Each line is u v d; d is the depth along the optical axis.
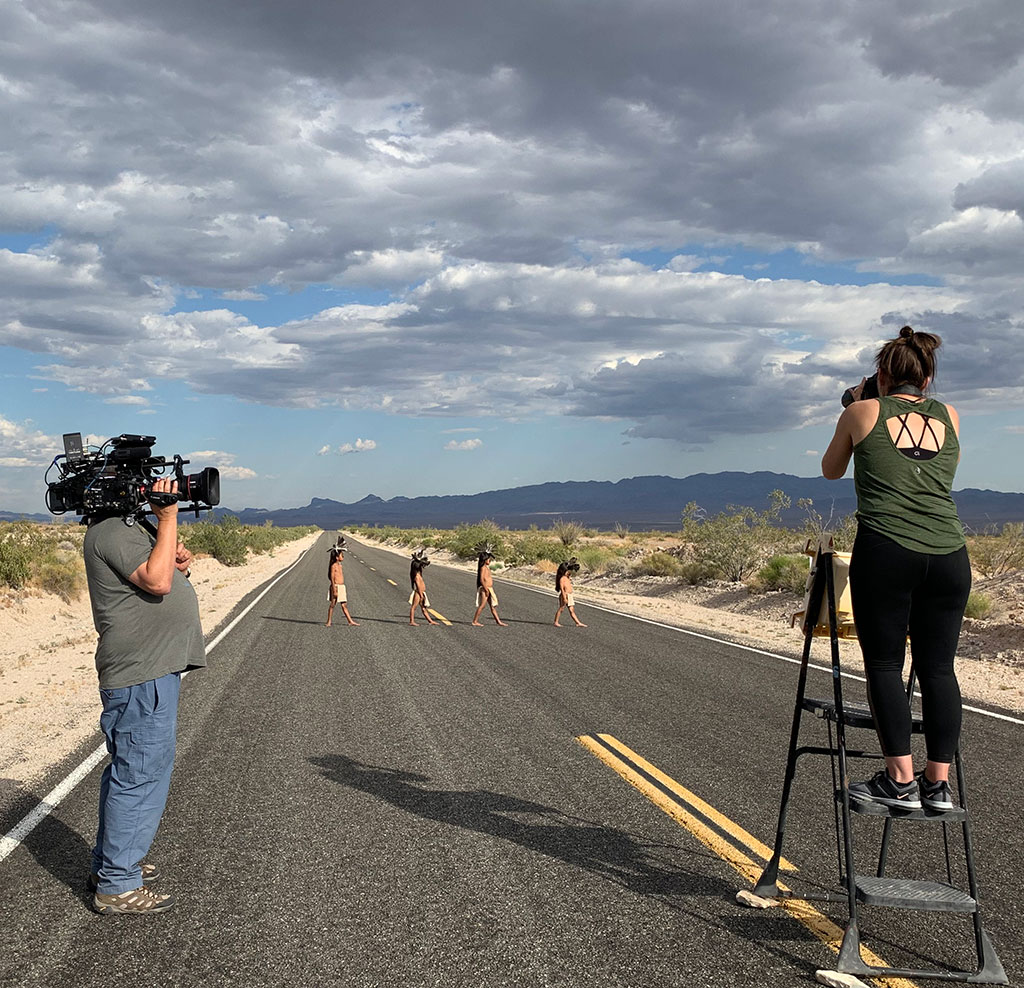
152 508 3.80
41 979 3.15
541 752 6.51
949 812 3.24
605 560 31.55
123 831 3.72
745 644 12.81
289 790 5.56
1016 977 3.14
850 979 3.07
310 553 59.81
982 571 17.95
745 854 4.37
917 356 3.45
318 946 3.37
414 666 10.76
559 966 3.19
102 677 3.81
